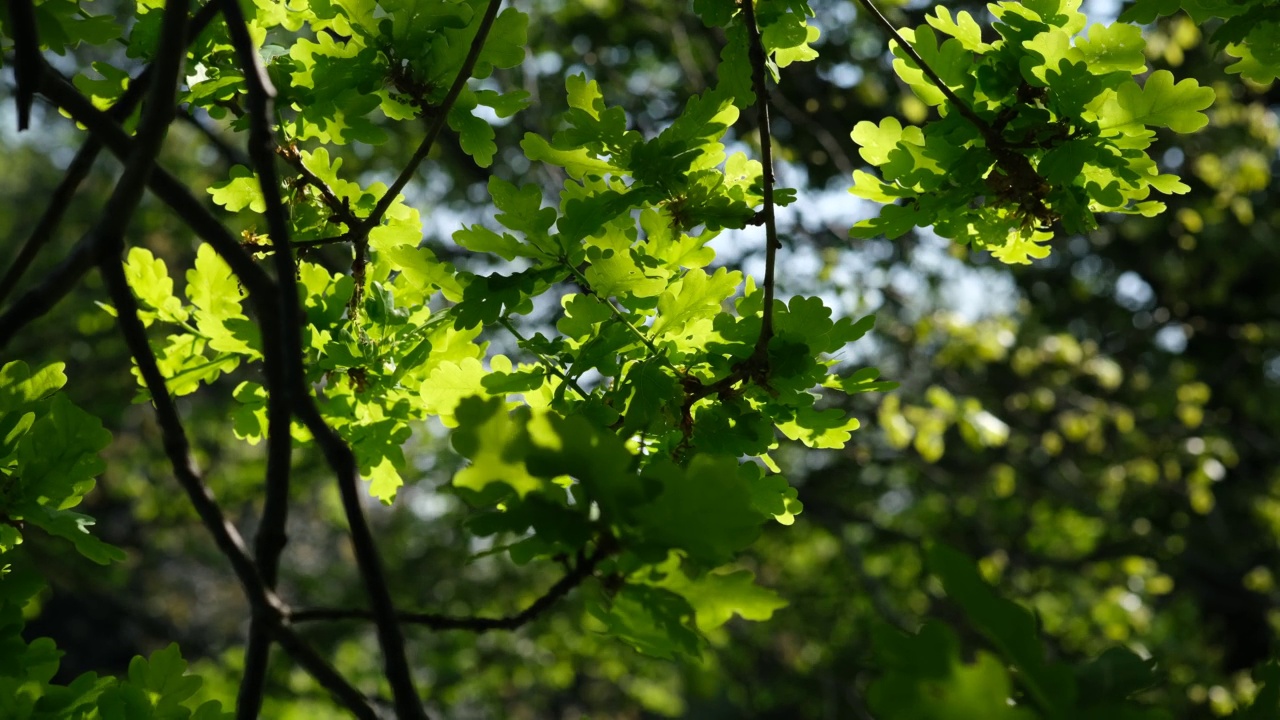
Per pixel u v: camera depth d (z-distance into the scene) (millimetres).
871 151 2580
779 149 5605
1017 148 2521
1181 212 7598
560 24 7609
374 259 2695
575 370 2520
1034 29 2521
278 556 2199
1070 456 8617
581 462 2074
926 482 8750
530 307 2576
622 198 2523
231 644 9609
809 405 2516
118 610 8484
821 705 10070
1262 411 9672
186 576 13227
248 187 2635
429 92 2598
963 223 2619
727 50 2625
